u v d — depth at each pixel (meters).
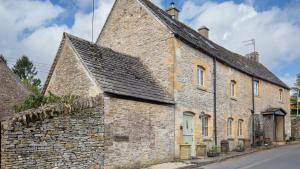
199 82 19.22
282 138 29.19
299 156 18.30
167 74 16.95
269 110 27.44
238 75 23.97
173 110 16.44
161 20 17.75
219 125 20.64
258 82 27.58
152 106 15.02
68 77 14.63
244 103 24.52
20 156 9.86
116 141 12.79
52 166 10.63
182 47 17.67
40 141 10.39
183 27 21.98
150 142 14.58
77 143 11.44
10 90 23.88
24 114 10.11
